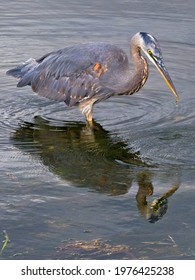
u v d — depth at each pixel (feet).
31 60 50.90
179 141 41.42
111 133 43.42
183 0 73.56
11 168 37.37
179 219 31.22
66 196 33.73
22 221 30.89
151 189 34.65
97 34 63.41
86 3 73.15
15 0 74.84
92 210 32.19
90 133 43.52
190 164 37.78
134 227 30.50
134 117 46.52
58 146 41.16
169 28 64.95
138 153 39.78
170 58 57.93
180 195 33.83
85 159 38.96
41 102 49.80
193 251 28.25
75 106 47.34
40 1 74.33
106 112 47.80
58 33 63.87
